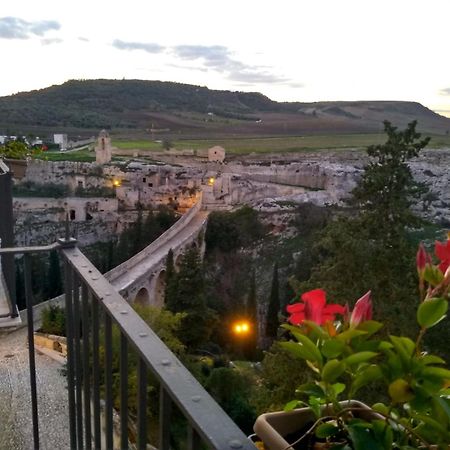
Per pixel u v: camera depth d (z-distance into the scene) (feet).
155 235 225.15
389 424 3.67
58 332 49.26
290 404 4.58
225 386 60.70
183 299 96.37
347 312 4.10
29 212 245.86
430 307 3.61
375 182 51.21
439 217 176.14
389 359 3.64
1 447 14.19
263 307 179.83
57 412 17.28
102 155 335.06
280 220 242.58
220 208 275.39
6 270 15.19
